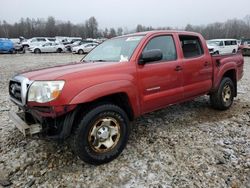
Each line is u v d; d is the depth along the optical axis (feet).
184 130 15.05
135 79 12.10
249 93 24.63
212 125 15.81
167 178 10.41
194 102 20.92
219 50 73.10
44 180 10.41
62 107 9.93
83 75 10.55
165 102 13.88
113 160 11.74
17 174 10.82
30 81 10.45
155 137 14.08
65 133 10.31
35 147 12.98
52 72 10.98
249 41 86.99
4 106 20.48
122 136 11.78
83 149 10.55
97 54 14.94
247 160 11.59
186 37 15.55
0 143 13.55
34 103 10.16
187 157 11.93
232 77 19.36
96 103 11.09
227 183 10.00
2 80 34.45
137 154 12.25
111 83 11.07
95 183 10.19
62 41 124.88
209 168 11.01
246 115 17.70
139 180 10.31
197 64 15.55
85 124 10.46
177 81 14.32
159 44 13.85
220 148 12.74
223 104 18.25
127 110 12.35
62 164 11.47
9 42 97.91
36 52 102.58
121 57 12.89
